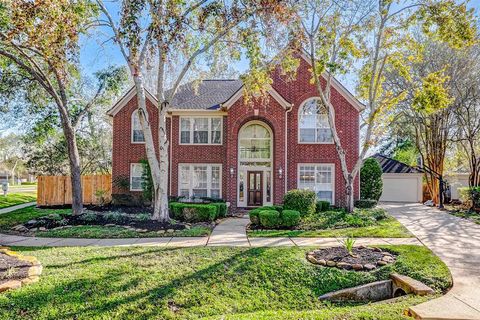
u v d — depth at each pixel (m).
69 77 15.65
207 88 21.66
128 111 20.05
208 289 5.99
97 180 20.59
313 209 13.53
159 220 12.19
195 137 19.55
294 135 18.61
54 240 9.84
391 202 27.22
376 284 6.31
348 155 18.34
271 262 7.11
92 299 5.41
